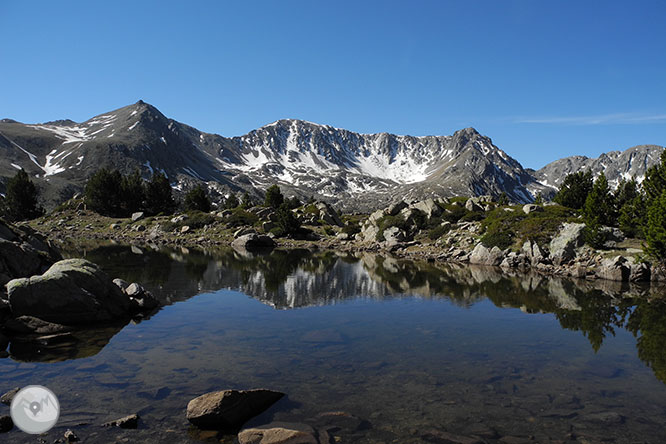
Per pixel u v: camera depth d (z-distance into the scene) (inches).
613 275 1331.2
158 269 1387.8
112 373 458.9
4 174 7490.2
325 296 1008.2
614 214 1950.1
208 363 498.3
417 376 468.8
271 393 390.9
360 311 842.8
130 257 1727.4
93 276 749.9
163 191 4210.1
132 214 3779.5
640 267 1304.1
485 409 383.6
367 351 563.5
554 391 430.9
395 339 629.6
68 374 454.0
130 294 829.8
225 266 1536.7
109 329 661.3
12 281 672.4
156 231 3127.5
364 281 1259.8
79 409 366.9
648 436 336.2
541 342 625.0
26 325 626.2
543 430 344.2
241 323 716.7
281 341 605.3
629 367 513.7
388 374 473.1
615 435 337.4
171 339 605.9
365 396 409.1
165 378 445.4
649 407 393.7
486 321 764.0
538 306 912.3
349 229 2945.4
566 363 526.3
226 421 335.9
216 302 900.6
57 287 686.5
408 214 2613.2
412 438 326.6
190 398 394.9
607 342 629.3
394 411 376.2
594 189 1966.0
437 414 371.2
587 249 1585.9
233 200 4859.7
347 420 356.8
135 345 572.4
